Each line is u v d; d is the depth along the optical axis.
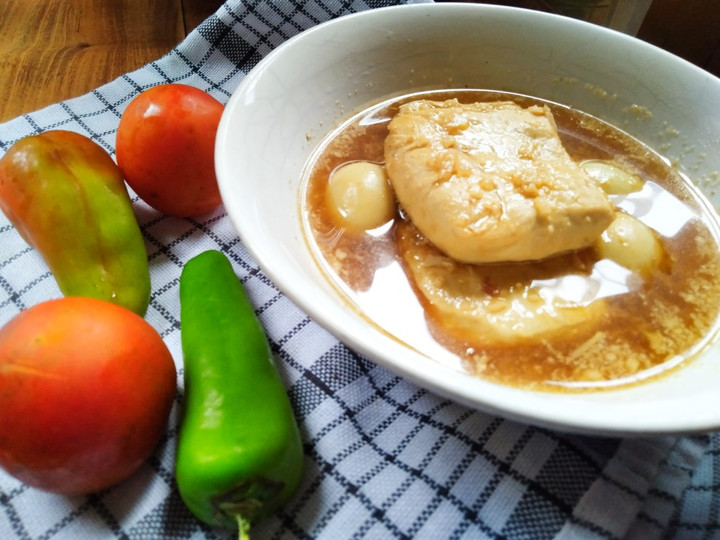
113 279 0.22
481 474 0.19
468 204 0.21
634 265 0.22
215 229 0.26
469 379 0.15
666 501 0.19
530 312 0.21
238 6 0.32
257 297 0.23
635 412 0.15
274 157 0.23
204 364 0.19
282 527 0.18
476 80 0.29
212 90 0.31
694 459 0.20
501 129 0.24
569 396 0.19
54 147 0.22
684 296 0.22
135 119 0.24
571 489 0.19
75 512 0.18
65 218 0.21
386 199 0.24
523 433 0.20
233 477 0.16
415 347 0.20
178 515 0.18
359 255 0.23
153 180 0.24
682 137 0.26
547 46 0.28
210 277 0.22
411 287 0.22
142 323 0.19
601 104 0.28
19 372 0.17
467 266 0.22
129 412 0.17
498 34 0.28
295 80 0.24
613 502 0.18
